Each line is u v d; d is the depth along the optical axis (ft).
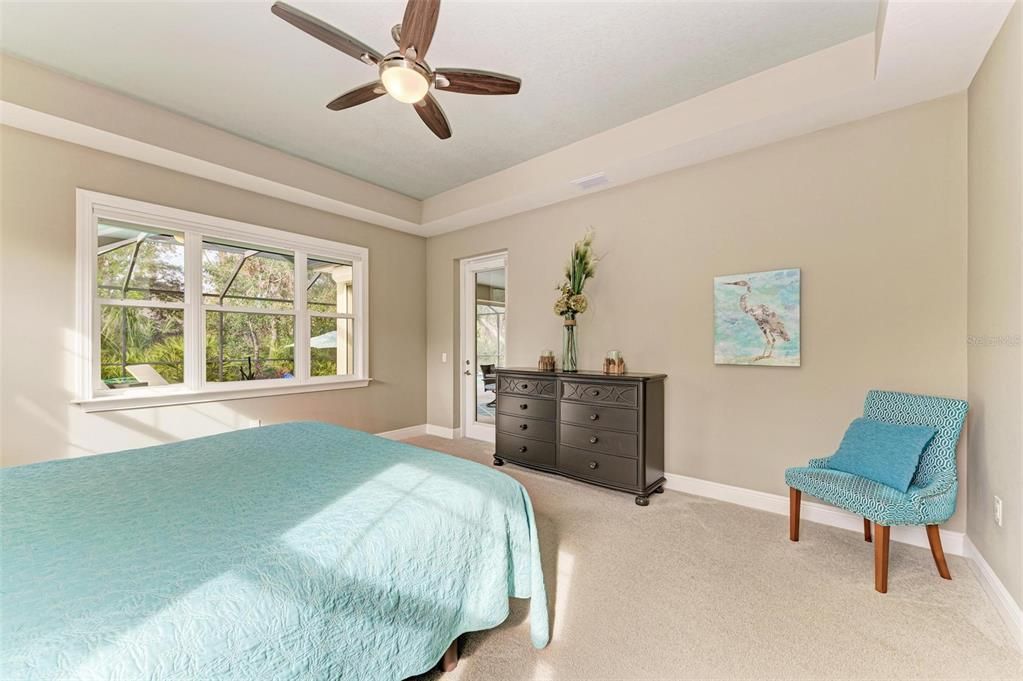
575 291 11.78
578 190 12.35
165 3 6.56
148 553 3.24
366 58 5.65
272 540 3.49
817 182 8.91
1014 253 5.49
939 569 6.66
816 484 7.27
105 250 9.86
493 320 16.12
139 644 2.39
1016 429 5.43
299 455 6.06
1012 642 5.23
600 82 8.71
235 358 12.21
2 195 8.41
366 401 15.44
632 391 10.01
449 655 4.77
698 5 6.65
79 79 8.47
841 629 5.49
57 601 2.61
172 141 9.73
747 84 8.58
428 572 4.06
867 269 8.36
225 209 11.71
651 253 11.37
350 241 14.94
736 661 4.95
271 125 10.37
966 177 7.41
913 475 6.72
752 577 6.74
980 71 6.70
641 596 6.25
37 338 8.79
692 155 10.09
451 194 14.88
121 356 10.11
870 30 7.23
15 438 8.55
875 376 8.27
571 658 5.00
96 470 5.33
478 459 13.79
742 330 9.81
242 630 2.74
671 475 10.99
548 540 8.07
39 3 6.51
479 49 7.67
